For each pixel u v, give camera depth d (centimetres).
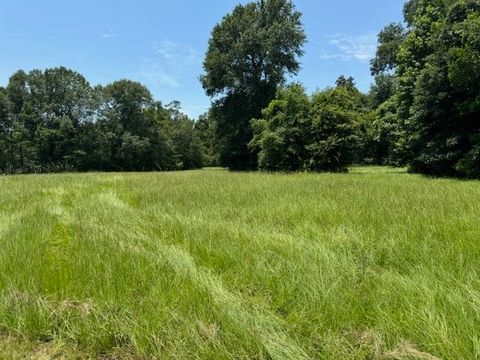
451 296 353
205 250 553
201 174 2742
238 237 611
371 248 536
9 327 357
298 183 1477
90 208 984
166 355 306
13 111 6231
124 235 651
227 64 4453
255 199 1009
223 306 368
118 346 327
